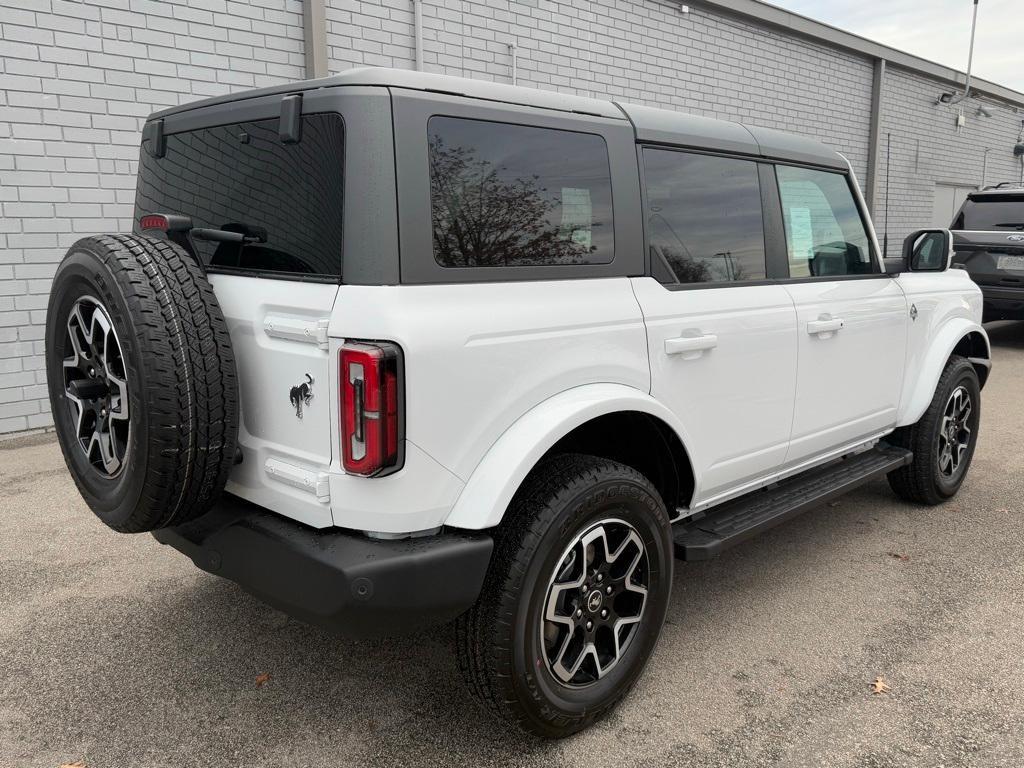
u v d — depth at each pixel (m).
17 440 5.75
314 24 6.66
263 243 2.32
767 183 3.29
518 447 2.18
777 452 3.29
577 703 2.39
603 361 2.47
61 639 3.07
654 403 2.58
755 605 3.35
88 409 2.41
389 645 3.05
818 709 2.60
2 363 5.72
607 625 2.50
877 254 3.99
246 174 2.38
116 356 2.23
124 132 6.02
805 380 3.36
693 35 10.23
